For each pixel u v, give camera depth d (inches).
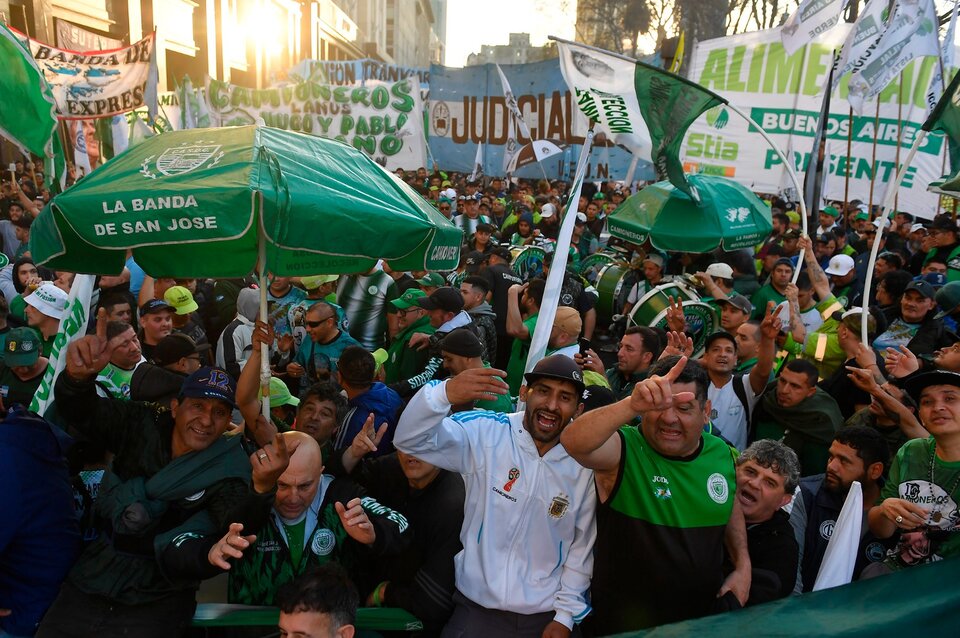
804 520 139.0
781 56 408.8
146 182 99.0
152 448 116.2
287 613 96.0
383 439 162.9
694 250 278.2
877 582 90.2
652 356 185.6
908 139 418.9
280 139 109.8
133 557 111.0
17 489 108.7
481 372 102.7
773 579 115.1
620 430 111.9
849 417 188.7
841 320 195.2
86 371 111.8
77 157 297.0
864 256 346.3
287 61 1492.4
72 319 143.3
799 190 224.5
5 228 394.9
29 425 114.7
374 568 130.6
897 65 278.8
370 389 169.6
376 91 563.2
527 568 114.2
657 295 243.6
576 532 114.9
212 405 113.5
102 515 114.2
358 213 104.8
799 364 168.7
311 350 214.5
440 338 218.4
